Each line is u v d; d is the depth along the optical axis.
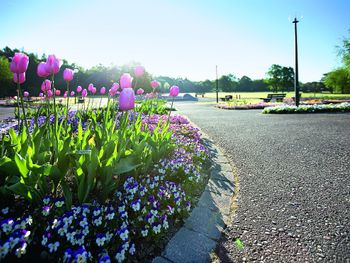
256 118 12.51
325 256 1.97
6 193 1.95
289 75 89.50
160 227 2.04
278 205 2.85
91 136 3.27
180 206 2.54
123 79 2.68
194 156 4.31
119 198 2.32
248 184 3.52
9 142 2.54
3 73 36.84
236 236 2.25
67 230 1.70
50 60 2.40
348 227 2.37
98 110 7.16
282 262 1.90
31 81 40.31
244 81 98.19
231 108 20.83
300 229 2.35
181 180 3.32
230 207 2.81
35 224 1.82
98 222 1.87
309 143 6.15
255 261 1.92
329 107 15.13
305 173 3.94
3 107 20.95
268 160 4.72
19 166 1.86
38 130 2.38
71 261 1.55
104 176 2.24
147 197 2.56
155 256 1.93
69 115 6.84
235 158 4.89
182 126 7.29
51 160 2.36
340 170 4.04
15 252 1.49
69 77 3.11
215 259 1.95
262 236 2.24
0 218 1.80
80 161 2.10
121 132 2.92
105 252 1.69
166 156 3.91
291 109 15.16
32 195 1.93
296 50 16.23
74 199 2.26
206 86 96.62
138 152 2.73
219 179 3.71
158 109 11.44
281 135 7.36
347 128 8.51
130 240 1.94
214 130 8.48
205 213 2.64
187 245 2.09
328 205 2.83
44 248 1.71
